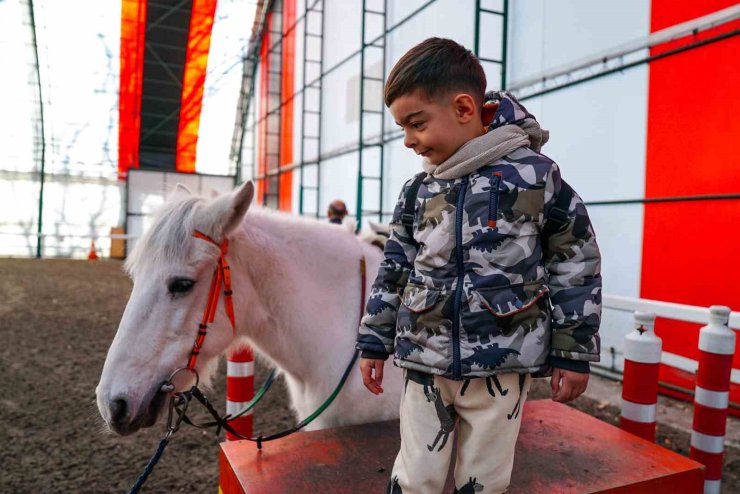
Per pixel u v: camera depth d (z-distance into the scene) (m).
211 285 1.42
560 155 5.08
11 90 14.05
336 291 1.64
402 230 1.03
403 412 0.95
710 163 3.72
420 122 0.88
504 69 5.83
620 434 1.57
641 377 1.72
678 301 3.96
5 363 4.59
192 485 2.56
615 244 4.49
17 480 2.57
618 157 4.45
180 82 15.84
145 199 16.06
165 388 1.33
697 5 3.80
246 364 2.18
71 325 6.13
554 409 1.80
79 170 15.54
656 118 4.10
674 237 3.98
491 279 0.87
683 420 3.35
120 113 15.64
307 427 1.72
